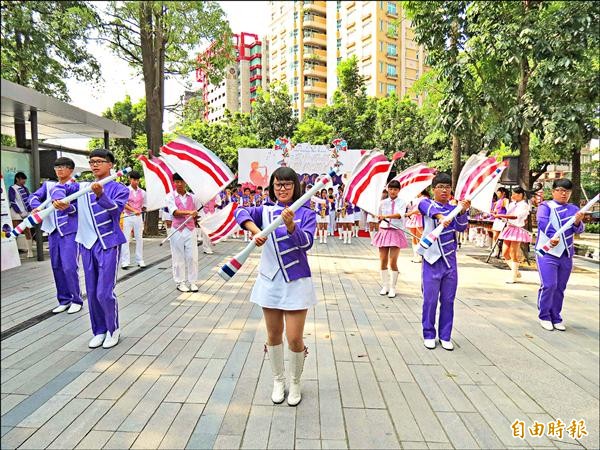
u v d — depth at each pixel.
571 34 7.61
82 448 2.53
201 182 4.65
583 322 5.20
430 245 3.94
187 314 5.16
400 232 6.09
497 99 8.67
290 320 2.92
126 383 3.34
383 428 2.78
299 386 3.07
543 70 7.77
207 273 7.75
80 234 4.02
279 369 3.09
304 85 41.94
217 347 4.11
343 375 3.55
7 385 3.29
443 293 4.20
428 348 4.19
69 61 8.17
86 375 3.47
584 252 11.35
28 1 5.37
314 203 12.56
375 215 4.62
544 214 4.95
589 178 21.52
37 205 5.06
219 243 12.15
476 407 3.08
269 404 3.05
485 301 6.07
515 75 8.67
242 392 3.22
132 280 7.00
